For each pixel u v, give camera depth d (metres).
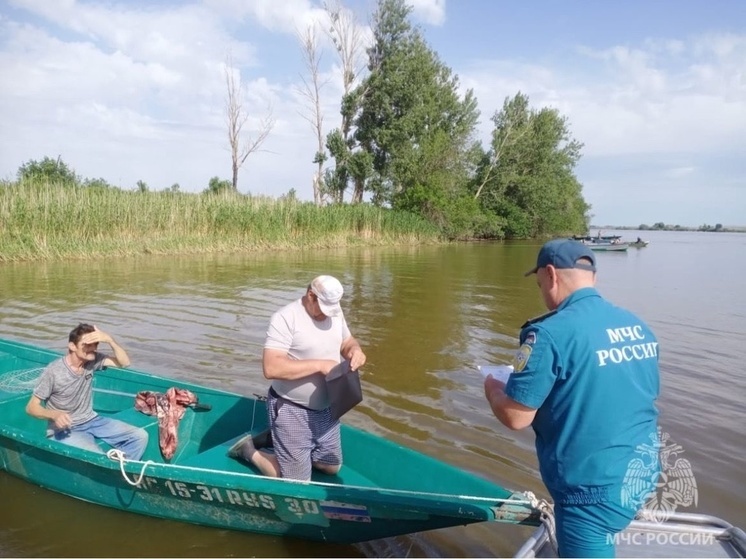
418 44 38.16
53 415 4.28
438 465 3.96
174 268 16.23
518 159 46.06
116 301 10.93
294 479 3.83
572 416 2.39
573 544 2.46
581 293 2.51
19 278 13.45
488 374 2.88
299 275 15.46
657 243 52.47
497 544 3.80
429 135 39.62
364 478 4.21
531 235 48.50
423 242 35.22
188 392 5.15
